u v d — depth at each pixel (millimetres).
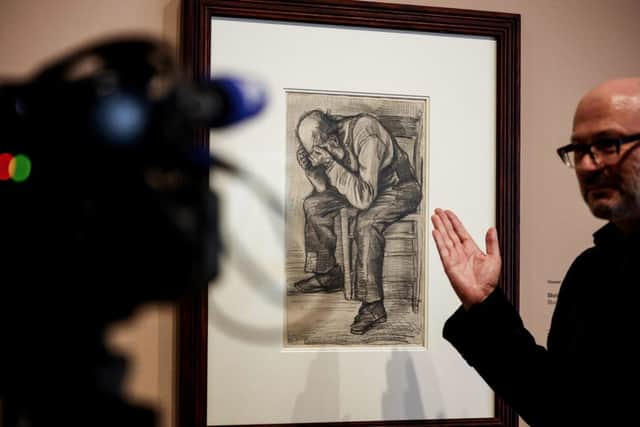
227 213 1031
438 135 1117
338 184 1077
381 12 1091
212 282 454
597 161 810
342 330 1074
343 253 1075
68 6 1027
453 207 1119
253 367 1044
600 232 956
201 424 1014
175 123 447
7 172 421
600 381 800
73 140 420
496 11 1166
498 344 883
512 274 1121
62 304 425
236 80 482
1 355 432
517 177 1129
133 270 417
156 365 1036
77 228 415
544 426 852
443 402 1106
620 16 1211
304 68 1071
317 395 1063
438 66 1120
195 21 1028
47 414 432
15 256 417
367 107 1093
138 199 421
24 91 431
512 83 1133
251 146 1052
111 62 448
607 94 817
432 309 1104
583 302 941
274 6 1053
